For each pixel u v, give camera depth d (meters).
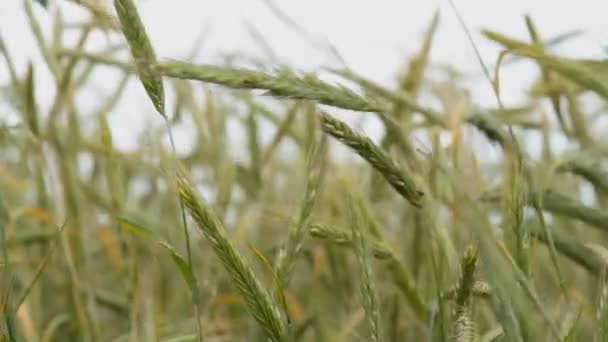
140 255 1.21
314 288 1.21
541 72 1.14
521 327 0.76
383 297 1.08
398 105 0.96
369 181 1.13
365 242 0.78
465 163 0.90
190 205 0.74
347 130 0.75
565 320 0.86
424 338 1.06
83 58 1.12
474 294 0.80
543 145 1.14
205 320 1.08
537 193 0.87
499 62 0.85
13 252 1.12
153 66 0.68
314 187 0.78
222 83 0.68
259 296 0.74
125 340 1.13
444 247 0.83
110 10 0.73
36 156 1.19
